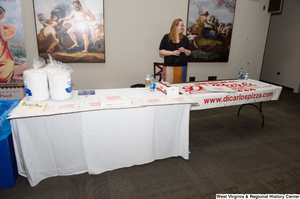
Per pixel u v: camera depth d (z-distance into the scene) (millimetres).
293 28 4867
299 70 4781
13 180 1574
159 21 3637
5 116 1428
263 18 4457
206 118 3197
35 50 3119
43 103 1447
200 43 4016
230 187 1656
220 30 4090
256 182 1726
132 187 1616
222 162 2000
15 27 2895
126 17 3418
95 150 1646
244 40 4445
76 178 1690
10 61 2982
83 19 3150
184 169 1862
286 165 1987
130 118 1641
